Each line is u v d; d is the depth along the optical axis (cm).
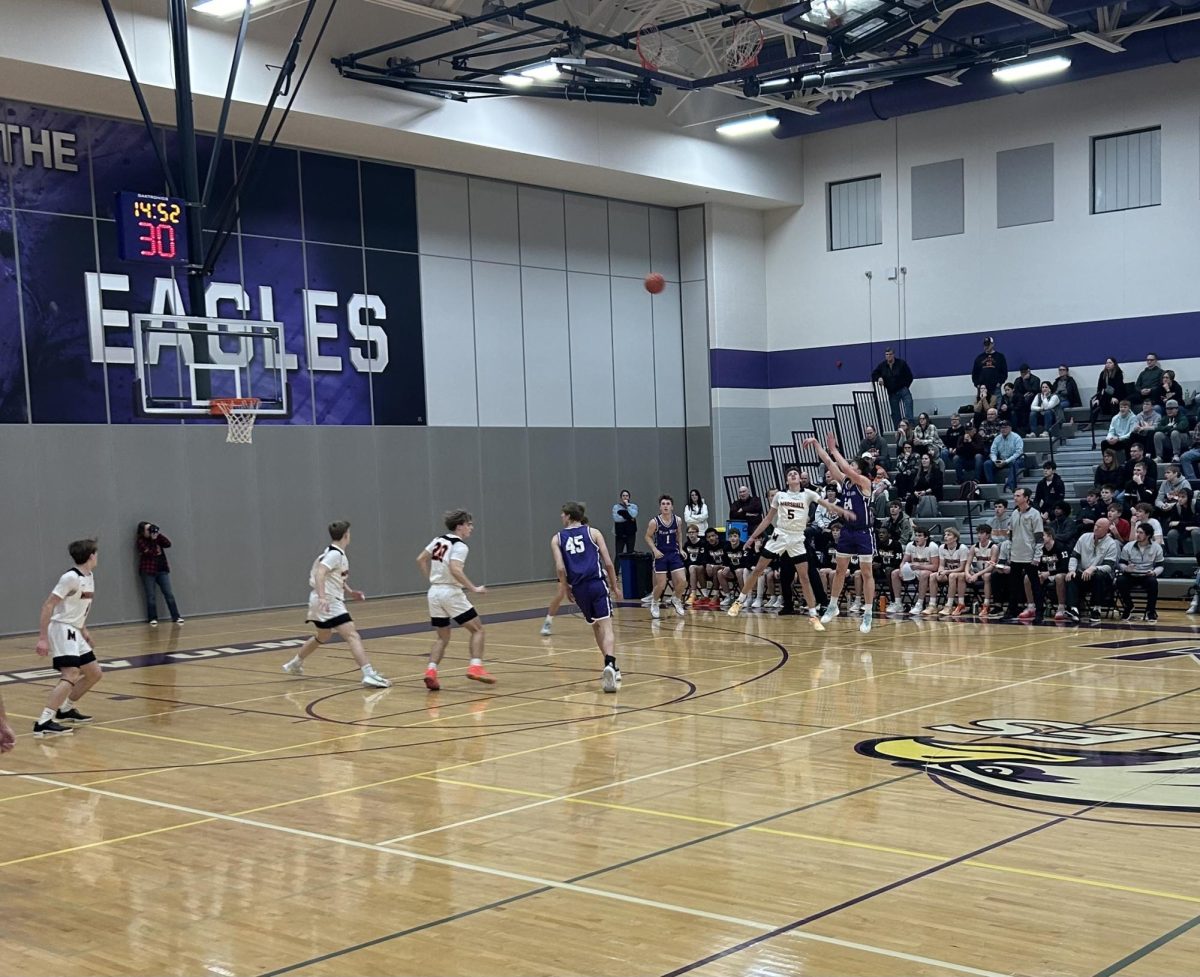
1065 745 795
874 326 2553
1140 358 2211
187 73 1577
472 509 2280
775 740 841
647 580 1980
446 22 1898
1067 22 1950
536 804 683
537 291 2400
